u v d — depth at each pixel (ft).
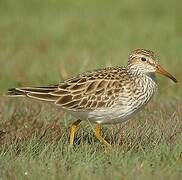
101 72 46.93
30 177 39.75
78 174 39.88
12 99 60.08
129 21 99.25
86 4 109.19
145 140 46.73
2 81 66.85
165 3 109.19
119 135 47.88
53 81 67.31
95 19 100.22
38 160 42.63
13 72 72.08
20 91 46.14
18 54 81.20
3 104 58.75
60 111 53.88
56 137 47.83
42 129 49.34
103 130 49.29
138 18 101.09
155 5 108.27
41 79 67.92
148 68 46.42
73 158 42.91
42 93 46.14
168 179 39.24
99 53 80.28
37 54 81.76
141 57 46.39
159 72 46.78
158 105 57.47
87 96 45.83
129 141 46.47
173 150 43.93
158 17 101.81
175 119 51.42
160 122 50.44
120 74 46.60
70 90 46.06
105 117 46.32
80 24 96.99
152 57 46.62
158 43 85.76
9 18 99.96
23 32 93.20
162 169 40.91
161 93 64.18
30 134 48.21
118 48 84.23
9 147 45.14
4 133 48.26
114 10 105.91
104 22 98.32
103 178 38.96
